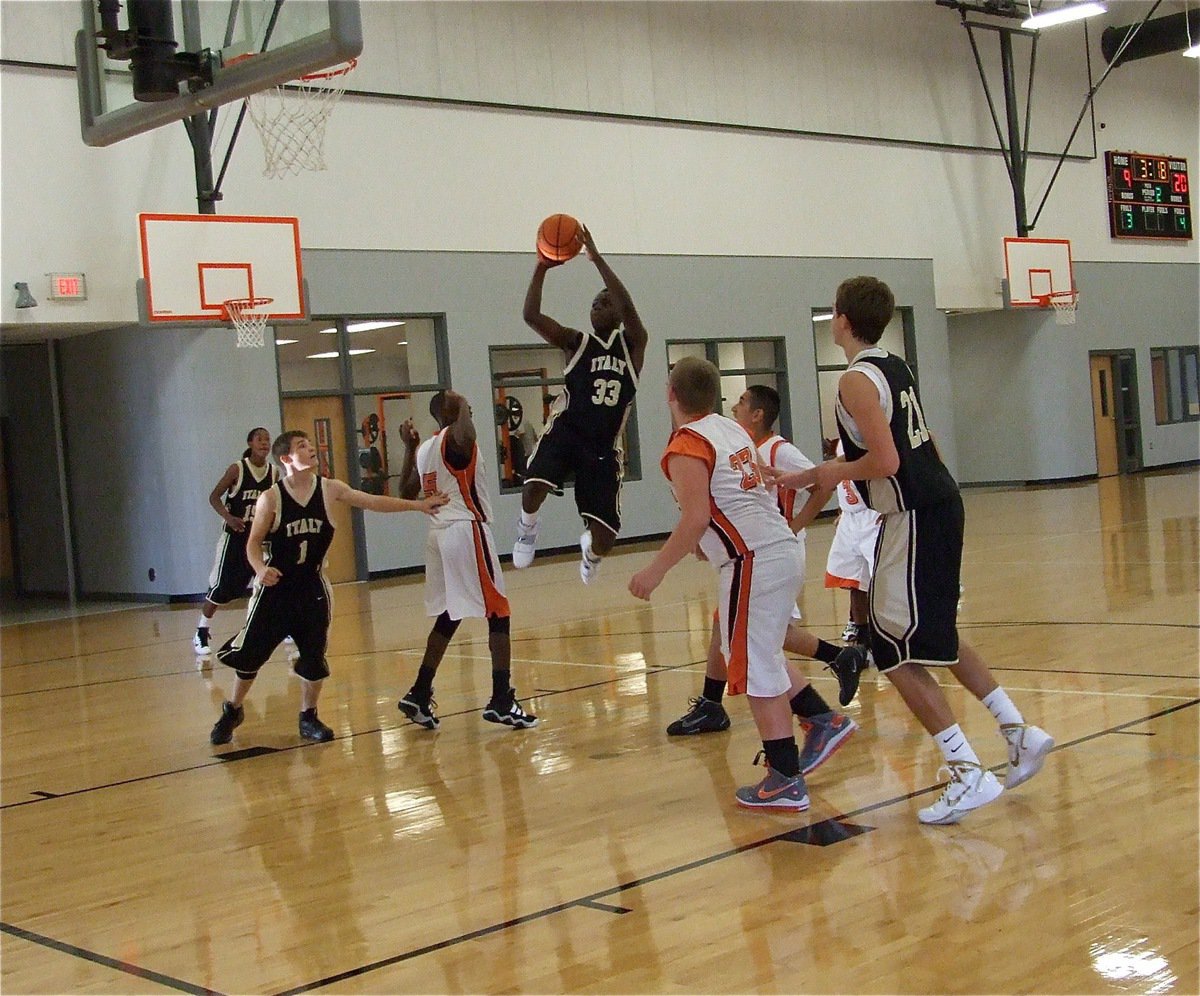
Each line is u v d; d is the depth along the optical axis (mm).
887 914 3305
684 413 4402
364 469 14719
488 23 15406
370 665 8453
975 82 20766
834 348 19297
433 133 14992
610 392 5621
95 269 12711
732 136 17734
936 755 4938
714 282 17516
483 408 15438
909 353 19922
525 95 15688
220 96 7004
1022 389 22156
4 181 12203
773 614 4320
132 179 12891
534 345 15961
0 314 12203
